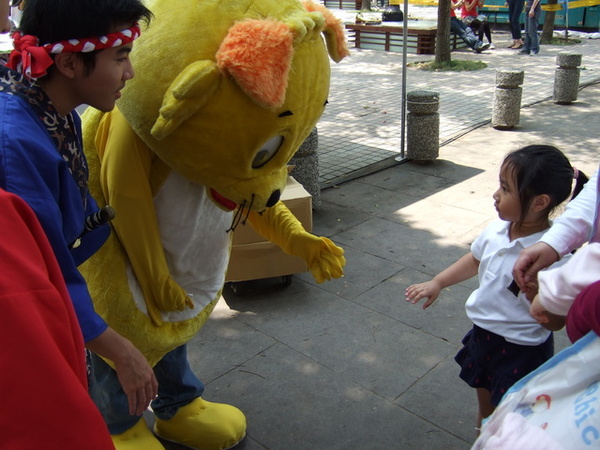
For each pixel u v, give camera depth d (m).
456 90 11.10
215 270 2.54
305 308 4.22
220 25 1.94
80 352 1.33
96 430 1.19
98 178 2.27
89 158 2.27
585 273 1.57
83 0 1.53
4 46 2.16
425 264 4.84
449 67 13.04
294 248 2.78
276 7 2.02
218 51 1.90
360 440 3.04
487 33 15.76
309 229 4.21
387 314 4.14
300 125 2.11
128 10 1.60
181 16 1.95
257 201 2.22
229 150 2.03
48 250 1.28
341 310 4.20
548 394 1.61
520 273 2.09
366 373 3.54
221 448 2.97
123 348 1.78
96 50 1.60
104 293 2.27
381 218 5.73
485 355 2.60
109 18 1.57
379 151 7.72
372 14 17.97
